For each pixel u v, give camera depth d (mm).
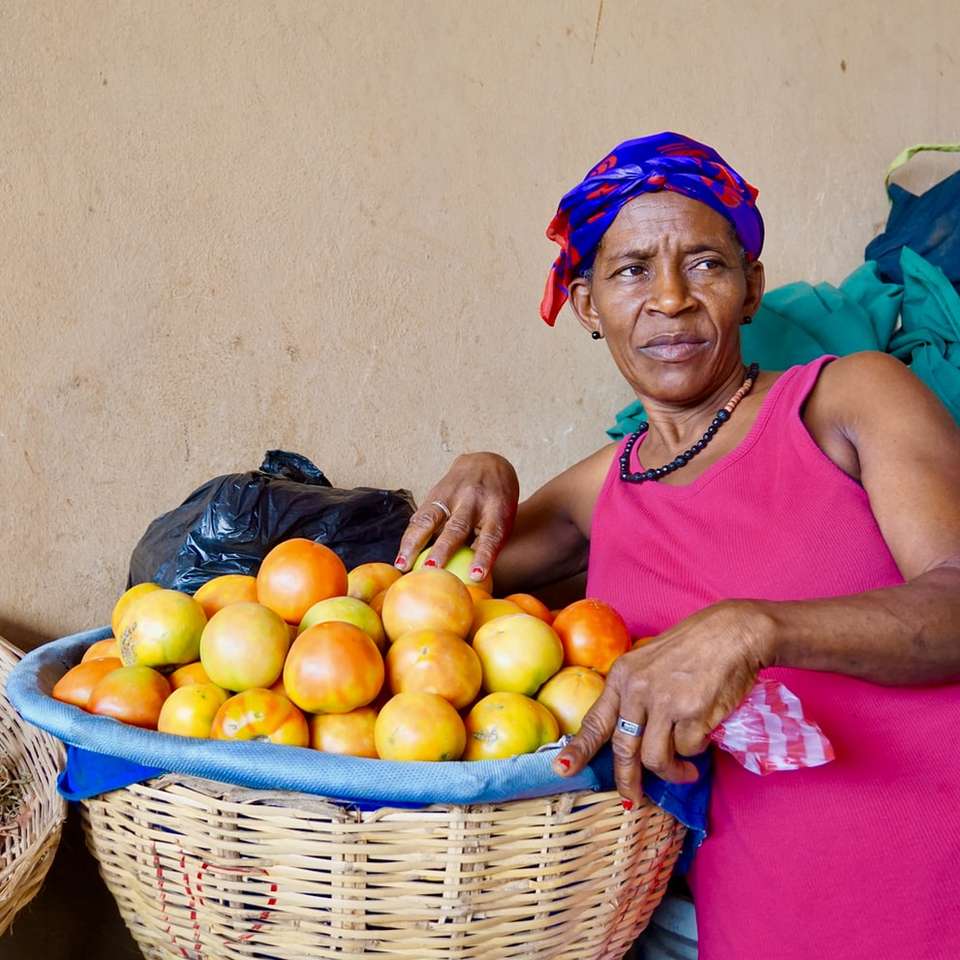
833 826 1116
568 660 1140
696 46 2127
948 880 1076
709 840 1201
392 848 901
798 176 2285
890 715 1120
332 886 906
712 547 1271
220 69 1653
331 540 1451
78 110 1558
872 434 1151
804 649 959
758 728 969
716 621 949
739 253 1339
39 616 1592
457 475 1460
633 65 2053
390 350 1833
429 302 1862
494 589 1637
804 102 2281
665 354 1326
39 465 1573
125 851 991
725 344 1335
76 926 1503
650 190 1286
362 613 1101
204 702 1003
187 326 1657
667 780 978
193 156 1642
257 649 1012
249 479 1472
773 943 1146
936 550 1043
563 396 2023
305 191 1732
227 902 947
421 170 1836
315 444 1781
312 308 1756
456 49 1855
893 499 1098
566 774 917
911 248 2141
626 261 1321
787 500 1223
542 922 966
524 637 1073
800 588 1187
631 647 1176
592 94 2008
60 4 1535
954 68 2475
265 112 1691
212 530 1431
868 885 1098
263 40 1683
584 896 987
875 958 1094
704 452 1360
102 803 987
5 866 1111
